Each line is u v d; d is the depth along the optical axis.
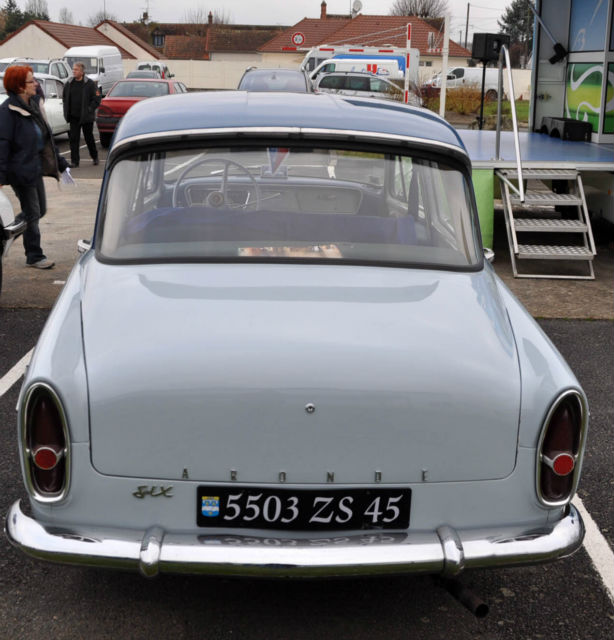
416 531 2.53
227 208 3.25
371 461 2.47
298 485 2.48
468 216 3.36
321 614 2.98
